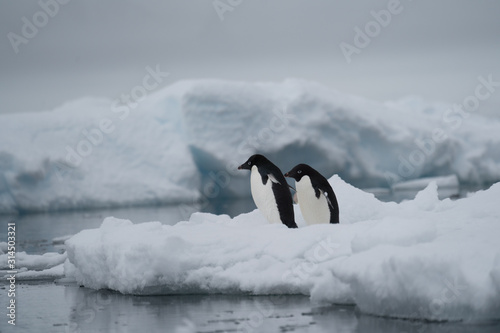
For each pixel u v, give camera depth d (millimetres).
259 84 121562
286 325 20844
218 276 25703
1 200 98312
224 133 111125
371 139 116438
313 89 115938
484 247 21672
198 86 110812
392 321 20875
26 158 98688
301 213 35312
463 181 129625
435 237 23812
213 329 20656
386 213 35312
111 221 33219
